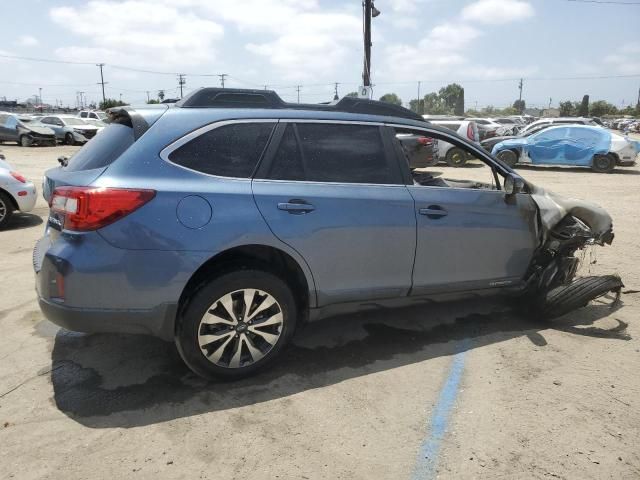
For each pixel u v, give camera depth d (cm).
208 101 338
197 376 348
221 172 321
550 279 439
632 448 277
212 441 280
